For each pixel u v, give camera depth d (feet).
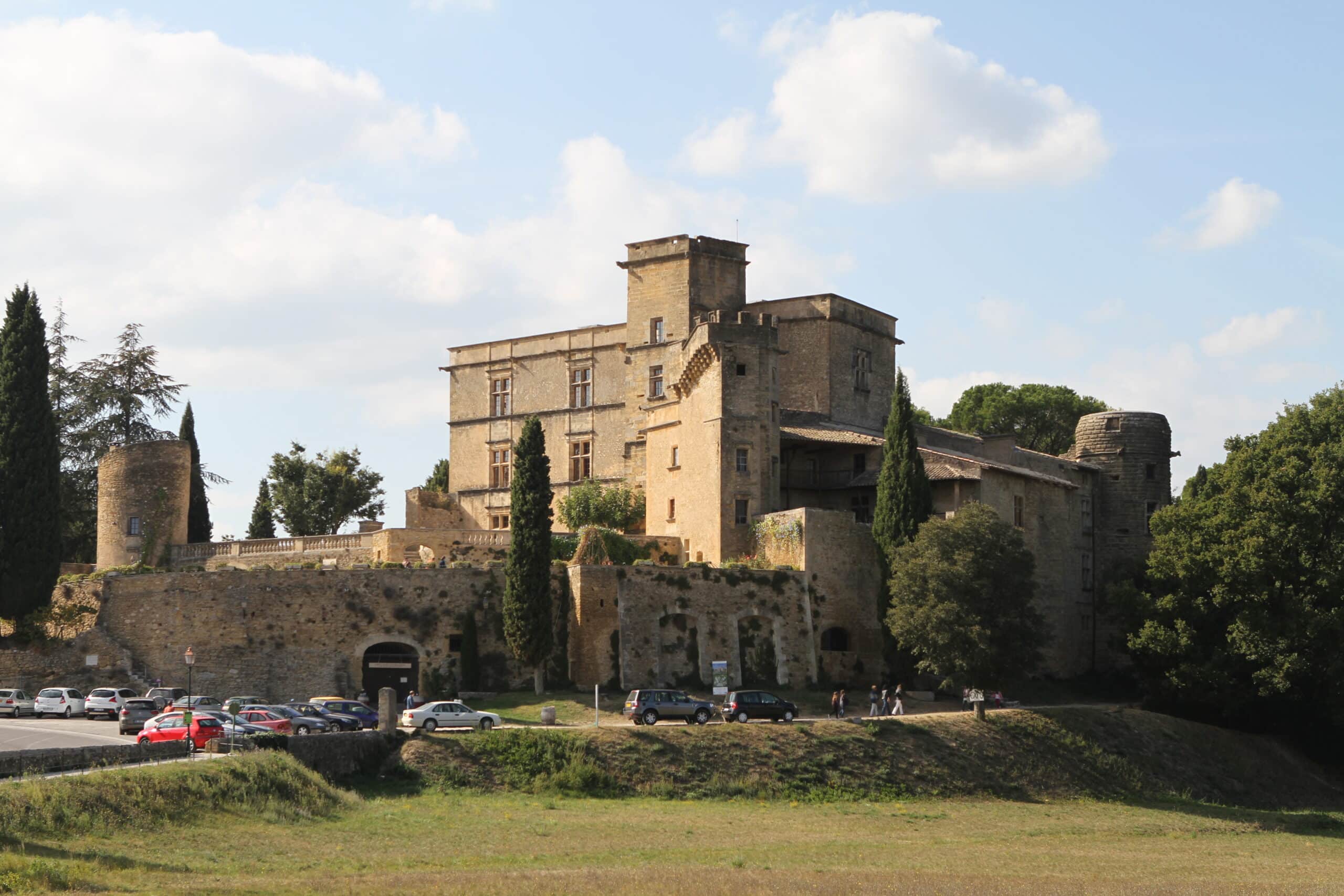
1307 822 220.84
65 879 115.24
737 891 128.06
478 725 218.18
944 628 240.94
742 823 184.85
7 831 126.52
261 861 135.54
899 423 271.90
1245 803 242.99
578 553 266.57
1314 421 286.05
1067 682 307.78
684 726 217.97
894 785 215.10
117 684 259.39
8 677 258.57
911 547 255.09
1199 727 265.75
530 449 254.27
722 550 281.13
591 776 200.54
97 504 351.87
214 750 177.99
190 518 371.76
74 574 298.76
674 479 300.40
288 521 400.88
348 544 294.66
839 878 139.85
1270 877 159.33
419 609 262.47
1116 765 238.68
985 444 327.47
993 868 156.04
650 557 286.87
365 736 196.85
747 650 262.67
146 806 142.92
